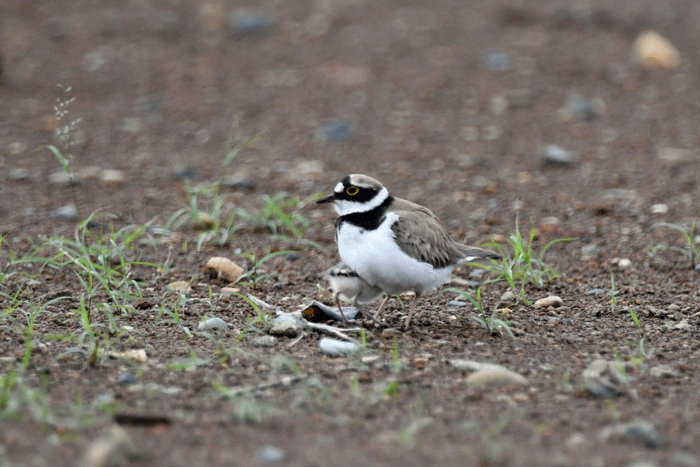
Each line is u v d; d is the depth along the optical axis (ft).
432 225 28.68
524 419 21.50
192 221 43.16
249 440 20.03
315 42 75.92
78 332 28.12
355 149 55.93
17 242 39.70
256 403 22.21
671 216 43.75
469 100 63.93
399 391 23.35
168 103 63.67
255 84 67.51
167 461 18.89
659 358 26.37
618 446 19.92
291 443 19.93
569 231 42.04
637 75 68.13
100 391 23.06
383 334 28.50
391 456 19.26
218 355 26.16
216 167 52.60
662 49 70.18
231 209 45.47
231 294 32.94
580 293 33.99
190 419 21.16
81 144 55.93
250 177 50.90
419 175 51.26
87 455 18.83
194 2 86.84
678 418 21.56
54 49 73.82
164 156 54.39
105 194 47.44
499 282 35.37
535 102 63.52
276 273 36.27
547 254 39.24
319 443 19.93
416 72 68.90
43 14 82.43
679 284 34.78
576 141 56.65
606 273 36.52
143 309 31.32
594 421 21.42
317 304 30.09
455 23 79.92
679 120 59.62
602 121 60.03
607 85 66.33
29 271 35.68
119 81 67.72
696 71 68.69
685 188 47.83
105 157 53.93
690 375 24.84
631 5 84.53
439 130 59.00
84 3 85.76
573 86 66.08
